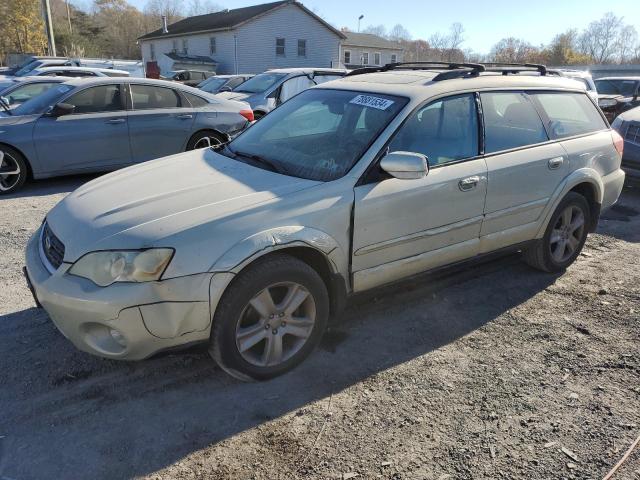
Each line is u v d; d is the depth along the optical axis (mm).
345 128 3744
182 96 8609
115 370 3291
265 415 2932
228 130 9000
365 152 3428
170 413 2930
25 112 7723
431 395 3127
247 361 3098
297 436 2779
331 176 3355
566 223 4750
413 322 3986
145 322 2732
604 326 3980
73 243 2887
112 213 3016
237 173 3510
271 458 2629
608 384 3270
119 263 2725
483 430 2844
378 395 3117
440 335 3812
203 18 44594
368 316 4059
